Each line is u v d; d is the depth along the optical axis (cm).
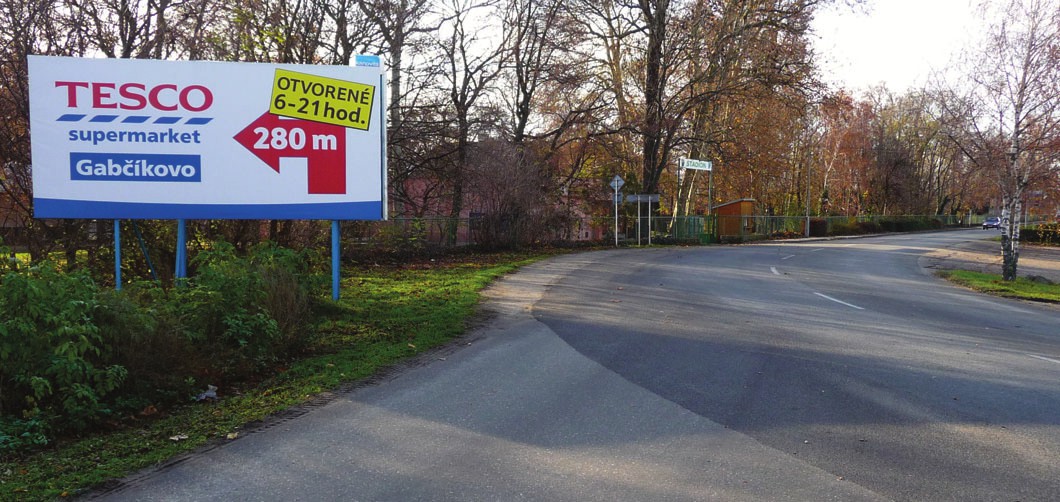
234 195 1109
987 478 446
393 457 474
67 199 1057
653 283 1622
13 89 1161
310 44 1636
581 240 3131
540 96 3070
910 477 445
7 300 513
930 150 7800
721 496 410
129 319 596
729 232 4181
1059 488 430
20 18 1170
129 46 1343
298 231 1570
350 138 1140
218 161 1102
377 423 552
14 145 1159
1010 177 1984
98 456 467
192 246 1263
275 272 827
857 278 1970
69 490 408
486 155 2469
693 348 873
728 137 3750
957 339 986
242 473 442
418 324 994
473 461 467
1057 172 1931
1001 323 1185
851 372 748
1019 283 1923
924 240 4650
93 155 1062
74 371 510
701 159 4112
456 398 630
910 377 729
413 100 2197
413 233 2142
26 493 402
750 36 3350
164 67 1077
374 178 1146
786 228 5203
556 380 702
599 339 927
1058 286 1909
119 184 1072
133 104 1070
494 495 409
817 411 595
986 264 2694
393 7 1897
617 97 3425
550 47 2869
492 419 566
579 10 3086
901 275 2152
